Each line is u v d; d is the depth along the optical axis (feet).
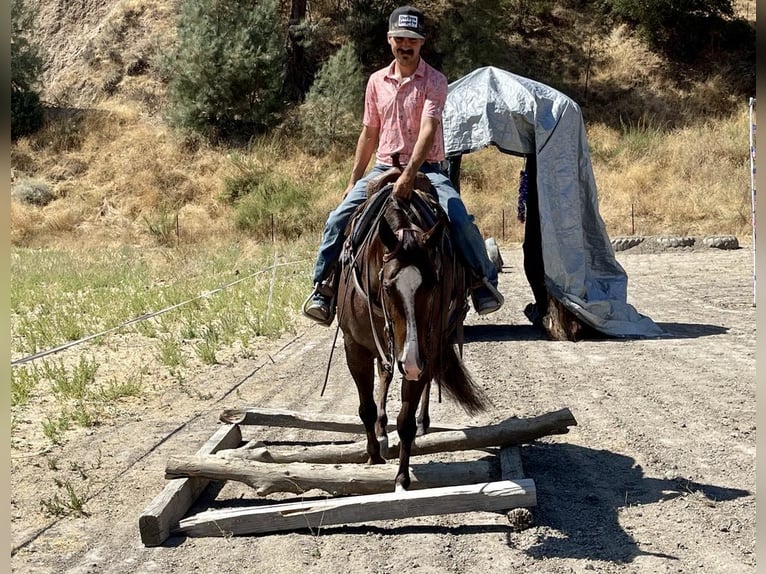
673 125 115.96
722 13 132.16
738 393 27.96
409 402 17.42
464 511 17.22
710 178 101.40
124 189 105.81
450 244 18.89
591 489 19.39
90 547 17.19
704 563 15.43
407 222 16.89
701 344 37.27
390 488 18.54
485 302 20.65
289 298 50.80
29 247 94.17
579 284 39.55
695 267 68.95
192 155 111.04
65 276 62.69
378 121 20.53
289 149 111.86
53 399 29.55
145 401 29.14
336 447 21.01
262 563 16.08
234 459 19.01
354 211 19.71
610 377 30.91
